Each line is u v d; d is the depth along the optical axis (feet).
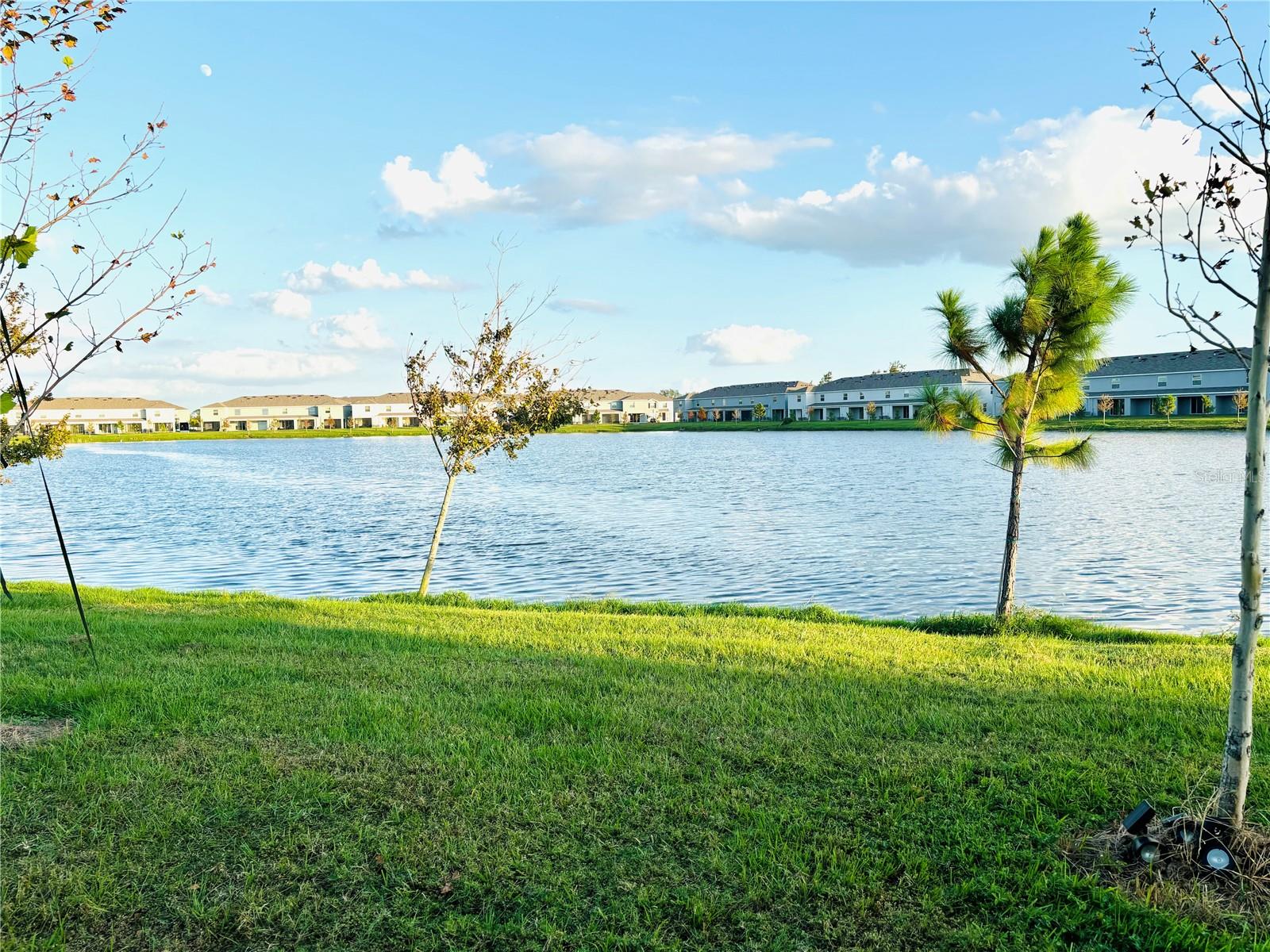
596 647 30.63
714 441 341.00
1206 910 12.50
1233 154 13.29
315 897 13.25
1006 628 38.50
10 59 11.43
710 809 15.93
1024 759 17.97
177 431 586.04
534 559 71.20
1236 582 56.75
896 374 466.70
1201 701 22.43
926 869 13.69
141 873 13.85
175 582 63.82
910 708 22.02
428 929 12.50
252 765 17.92
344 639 31.58
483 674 25.64
